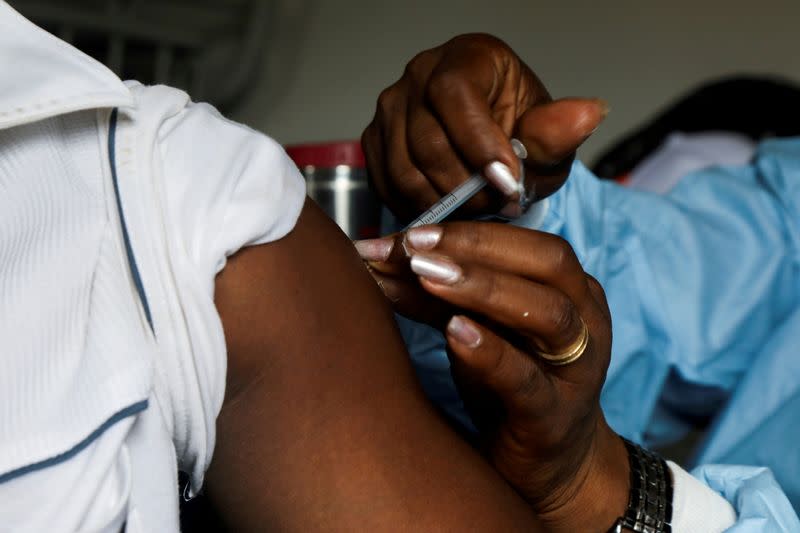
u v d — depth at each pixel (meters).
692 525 0.64
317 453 0.46
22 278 0.40
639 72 2.75
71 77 0.41
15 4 2.39
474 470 0.49
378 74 3.03
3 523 0.37
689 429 1.19
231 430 0.47
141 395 0.40
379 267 0.57
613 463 0.64
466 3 2.91
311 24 3.06
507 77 0.65
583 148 2.79
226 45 2.79
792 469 0.91
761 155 1.31
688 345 1.05
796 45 2.57
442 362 0.78
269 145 0.49
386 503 0.46
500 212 0.67
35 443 0.38
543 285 0.49
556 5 2.82
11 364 0.39
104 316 0.41
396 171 0.66
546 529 0.51
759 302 1.10
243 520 0.47
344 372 0.47
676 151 1.98
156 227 0.42
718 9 2.64
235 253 0.46
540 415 0.52
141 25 2.60
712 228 1.17
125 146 0.44
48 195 0.42
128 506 0.41
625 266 1.00
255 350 0.46
